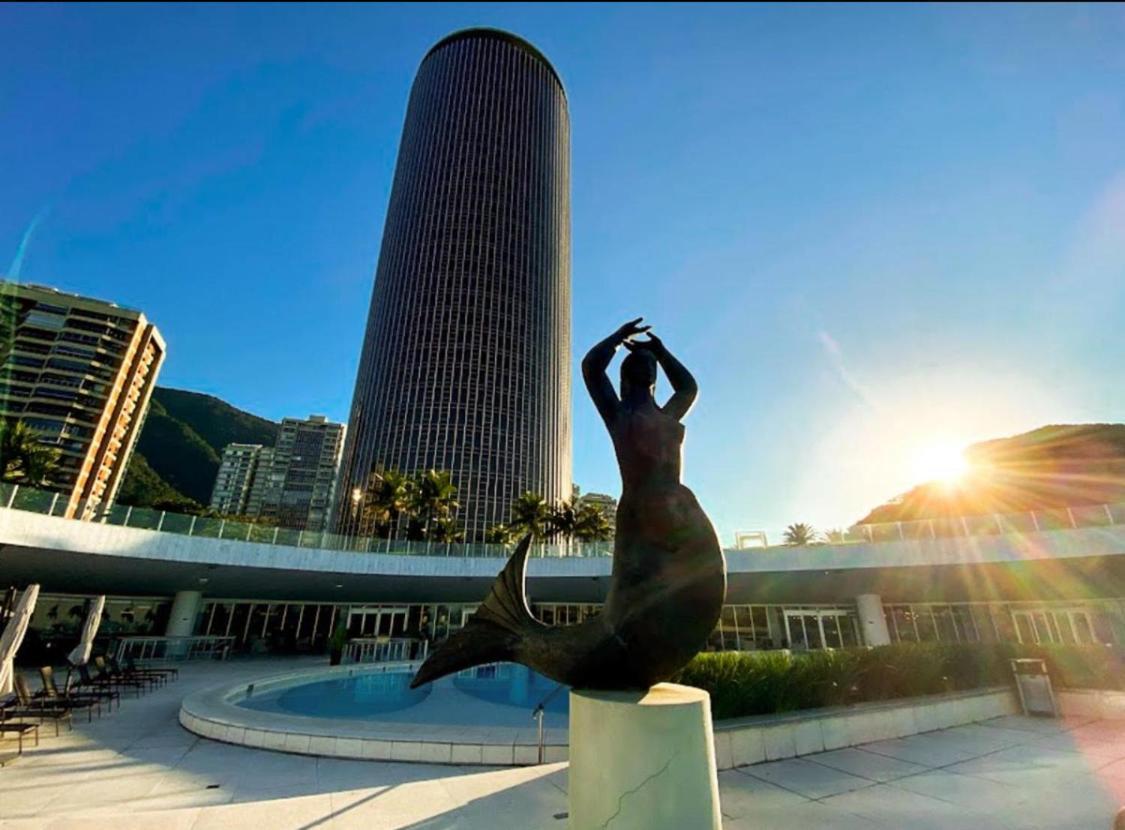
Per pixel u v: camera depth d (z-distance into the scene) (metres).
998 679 10.77
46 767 7.77
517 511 49.44
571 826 3.53
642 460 4.14
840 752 7.49
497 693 17.08
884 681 9.33
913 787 5.96
